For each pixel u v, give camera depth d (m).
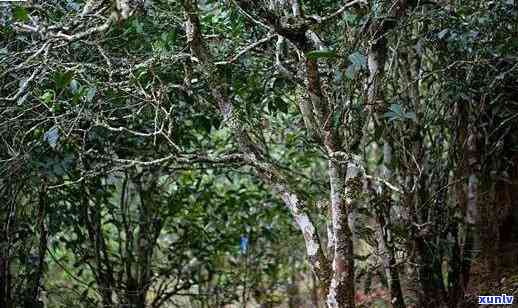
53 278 5.87
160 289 5.20
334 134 2.67
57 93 3.29
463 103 3.98
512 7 3.43
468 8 3.47
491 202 4.09
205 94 3.42
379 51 2.98
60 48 2.86
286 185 2.79
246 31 3.42
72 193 4.27
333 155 2.62
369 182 3.45
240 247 5.38
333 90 2.92
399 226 3.63
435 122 3.96
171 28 3.29
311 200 3.48
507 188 4.27
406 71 3.79
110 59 3.02
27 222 4.22
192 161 2.93
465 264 3.85
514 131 4.14
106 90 3.05
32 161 3.37
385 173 3.70
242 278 6.02
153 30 3.32
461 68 3.72
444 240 3.80
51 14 3.06
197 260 5.40
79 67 2.90
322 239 5.08
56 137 2.91
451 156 3.96
